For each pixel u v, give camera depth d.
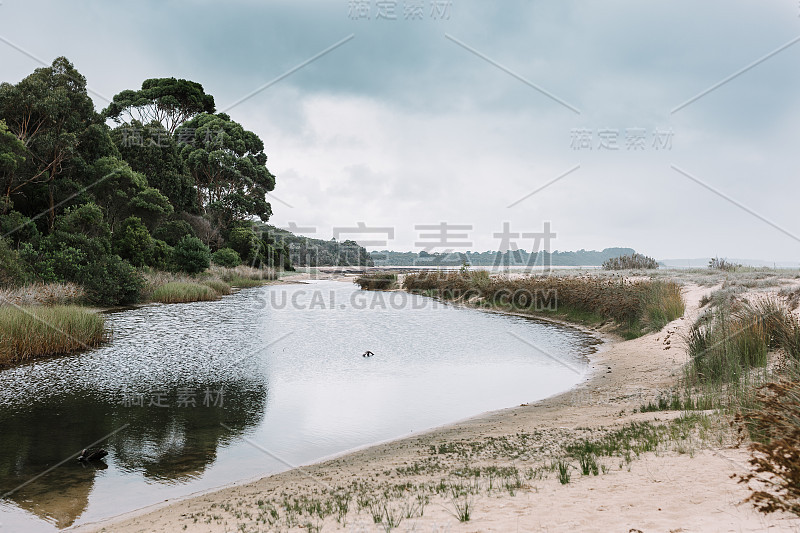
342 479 7.20
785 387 6.14
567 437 8.25
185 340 20.98
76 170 40.25
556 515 4.42
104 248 35.41
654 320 20.42
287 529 5.01
